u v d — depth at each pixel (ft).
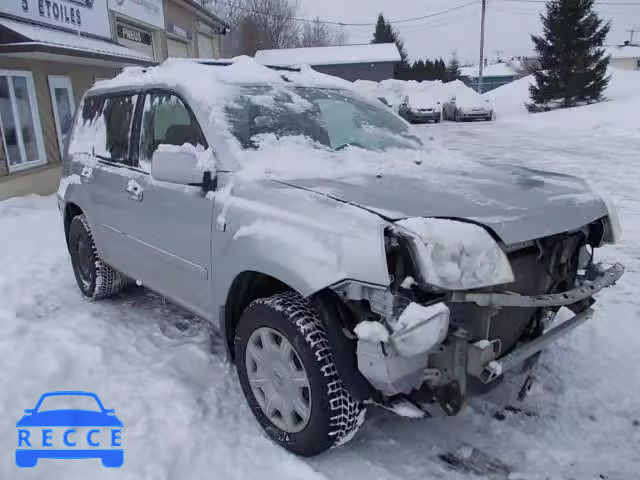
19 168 30.50
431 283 6.95
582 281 9.55
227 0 160.45
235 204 9.37
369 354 7.26
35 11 32.30
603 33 96.17
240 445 9.14
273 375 9.04
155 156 9.87
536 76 100.83
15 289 15.84
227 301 9.76
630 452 9.06
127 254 12.96
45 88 34.06
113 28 44.75
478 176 10.23
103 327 13.34
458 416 10.00
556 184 9.98
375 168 10.44
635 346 12.46
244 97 11.18
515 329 8.92
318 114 11.78
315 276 7.68
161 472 8.32
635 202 26.84
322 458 8.93
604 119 68.74
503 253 7.56
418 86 107.76
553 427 9.71
